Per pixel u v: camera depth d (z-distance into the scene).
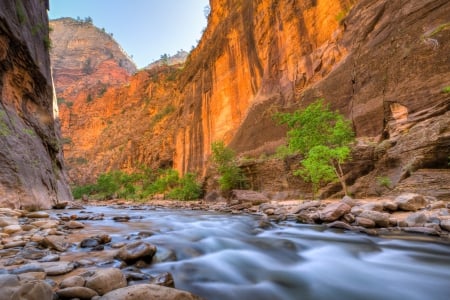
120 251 4.30
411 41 17.14
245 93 42.25
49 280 3.03
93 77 165.25
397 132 15.66
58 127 26.39
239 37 45.56
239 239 6.45
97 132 115.56
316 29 30.39
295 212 11.14
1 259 3.93
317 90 25.62
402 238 6.31
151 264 4.22
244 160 26.80
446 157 11.70
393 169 14.27
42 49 21.72
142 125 90.12
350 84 21.91
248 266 4.52
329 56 27.05
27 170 12.95
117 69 173.00
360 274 4.19
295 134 17.31
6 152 11.49
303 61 30.42
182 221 9.58
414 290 3.59
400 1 19.64
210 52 53.84
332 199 15.95
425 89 15.04
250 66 41.78
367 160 15.88
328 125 17.22
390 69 17.97
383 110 17.39
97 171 91.19
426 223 7.15
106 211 14.83
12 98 15.64
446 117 12.23
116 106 117.75
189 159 52.75
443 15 16.02
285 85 32.03
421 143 12.63
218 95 48.16
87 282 2.85
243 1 46.69
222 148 27.45
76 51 183.00
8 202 10.12
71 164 105.38
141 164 71.81
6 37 15.05
